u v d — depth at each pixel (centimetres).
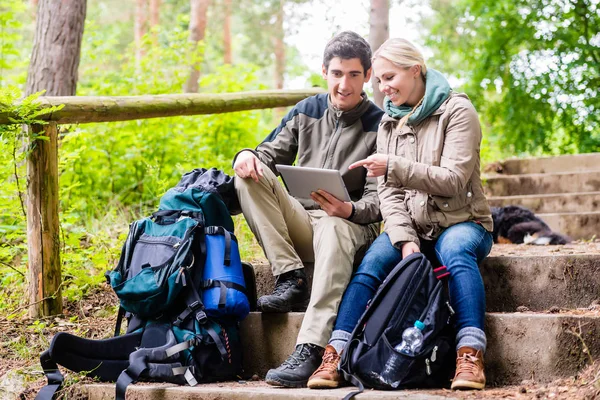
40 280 388
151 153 613
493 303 334
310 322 301
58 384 311
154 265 311
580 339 279
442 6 1135
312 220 342
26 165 388
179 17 716
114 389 303
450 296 293
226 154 652
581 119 911
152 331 313
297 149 369
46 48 553
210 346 308
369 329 284
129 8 1831
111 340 318
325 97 366
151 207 584
